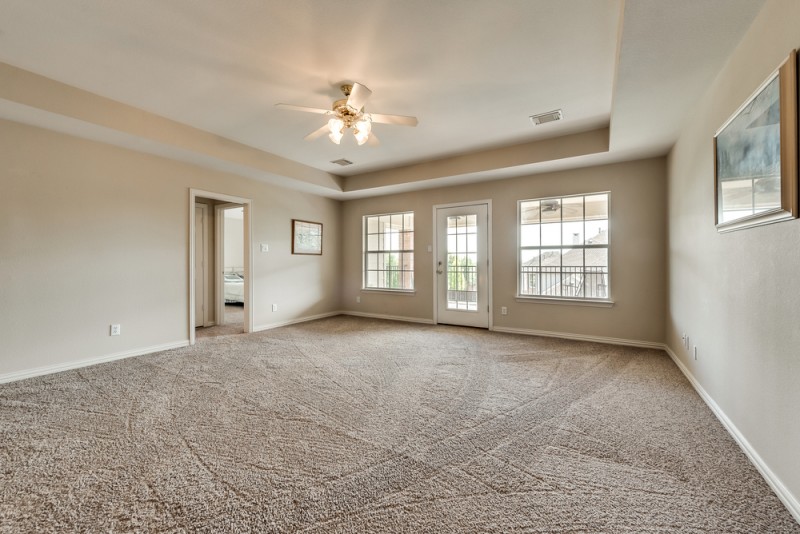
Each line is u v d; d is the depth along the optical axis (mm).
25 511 1454
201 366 3451
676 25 1792
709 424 2229
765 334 1687
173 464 1795
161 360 3648
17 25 2141
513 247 4980
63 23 2127
